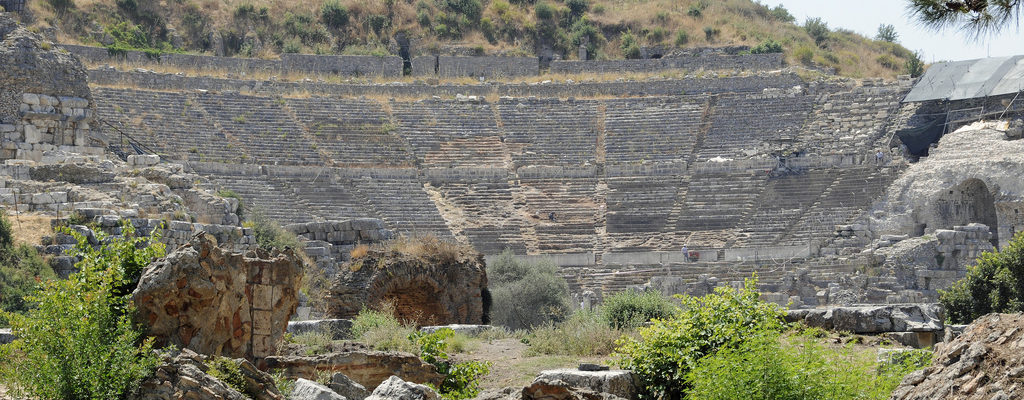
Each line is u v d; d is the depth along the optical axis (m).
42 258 55.22
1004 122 125.06
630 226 120.44
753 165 132.25
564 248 116.50
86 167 75.06
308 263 74.81
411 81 164.38
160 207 71.56
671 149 140.88
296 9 187.88
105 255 30.58
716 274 105.38
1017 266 71.75
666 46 185.38
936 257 104.19
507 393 28.98
